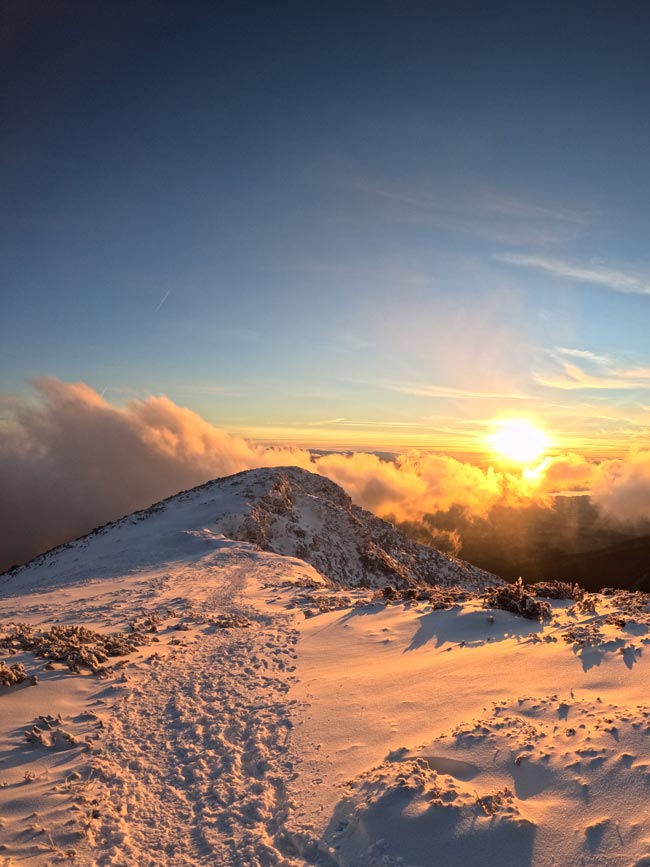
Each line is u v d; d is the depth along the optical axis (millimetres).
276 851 5445
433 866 4637
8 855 5473
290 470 74875
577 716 6594
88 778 7090
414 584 58094
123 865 5383
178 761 7668
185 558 41031
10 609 24203
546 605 12078
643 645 8469
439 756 6277
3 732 8375
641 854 4316
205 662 12430
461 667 9320
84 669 11461
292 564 37406
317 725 8266
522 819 4867
